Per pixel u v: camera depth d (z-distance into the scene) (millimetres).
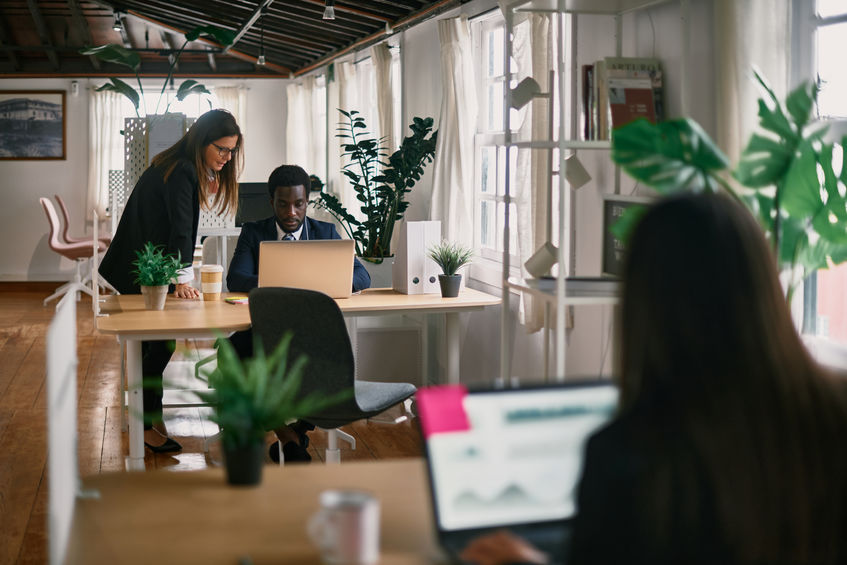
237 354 4051
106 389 6211
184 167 4551
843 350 2584
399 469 2018
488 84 5516
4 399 5809
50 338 1471
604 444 1192
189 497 1822
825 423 1206
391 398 3639
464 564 1454
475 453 1620
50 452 1466
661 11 3254
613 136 2201
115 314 3965
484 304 4316
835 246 2383
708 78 3023
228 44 7352
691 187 2182
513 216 4902
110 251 4730
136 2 9789
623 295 1258
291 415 1923
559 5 2746
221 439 1898
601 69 3105
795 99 2309
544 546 1548
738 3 2707
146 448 4785
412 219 6570
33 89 11633
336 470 2008
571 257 3916
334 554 1492
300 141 11531
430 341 5961
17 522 3721
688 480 1142
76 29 11000
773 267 1229
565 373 4031
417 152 5785
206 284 4359
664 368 1194
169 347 4348
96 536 1621
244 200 7824
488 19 5383
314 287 4207
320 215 8844
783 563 1173
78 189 11828
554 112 4062
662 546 1146
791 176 2293
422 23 6355
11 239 11773
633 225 1282
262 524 1682
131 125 6633
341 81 9000
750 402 1161
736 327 1177
